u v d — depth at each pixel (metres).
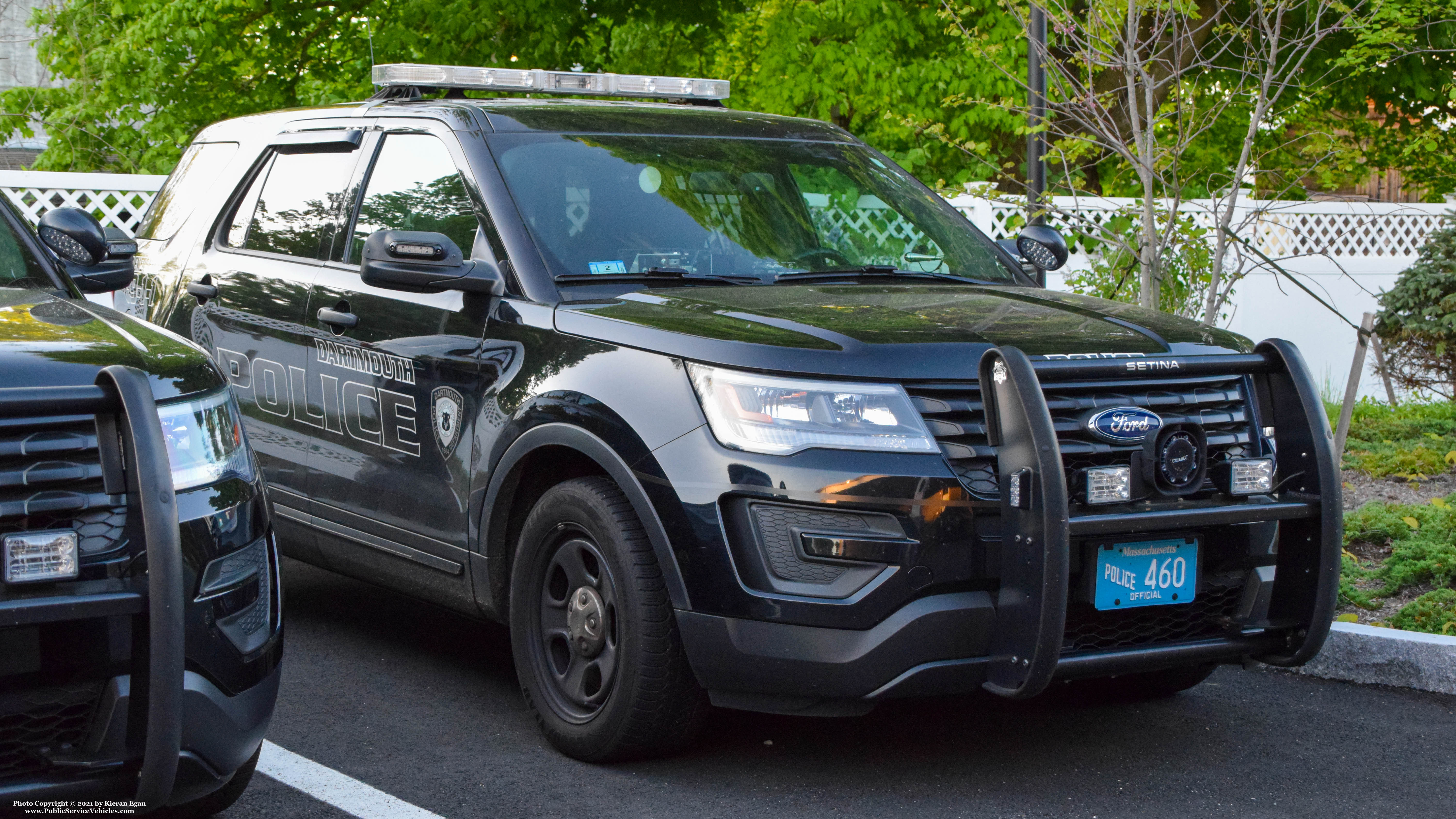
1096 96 8.74
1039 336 4.01
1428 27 11.93
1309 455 4.11
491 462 4.40
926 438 3.73
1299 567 4.12
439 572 4.73
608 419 4.01
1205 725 4.71
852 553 3.67
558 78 5.76
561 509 4.20
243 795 3.94
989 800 4.00
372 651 5.43
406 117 5.26
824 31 16.23
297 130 5.82
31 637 2.90
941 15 12.35
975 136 15.52
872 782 4.11
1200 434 3.94
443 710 4.73
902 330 3.95
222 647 3.18
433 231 4.88
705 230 4.86
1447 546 6.28
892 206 5.37
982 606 3.72
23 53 19.84
